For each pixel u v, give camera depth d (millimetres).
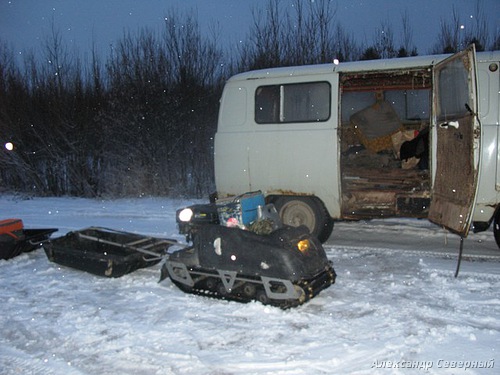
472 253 7582
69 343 4691
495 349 4348
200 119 16812
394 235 8953
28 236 7695
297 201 8195
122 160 16469
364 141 8891
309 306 5422
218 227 5617
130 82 17203
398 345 4453
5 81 18531
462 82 6348
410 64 7531
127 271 6508
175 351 4453
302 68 8180
